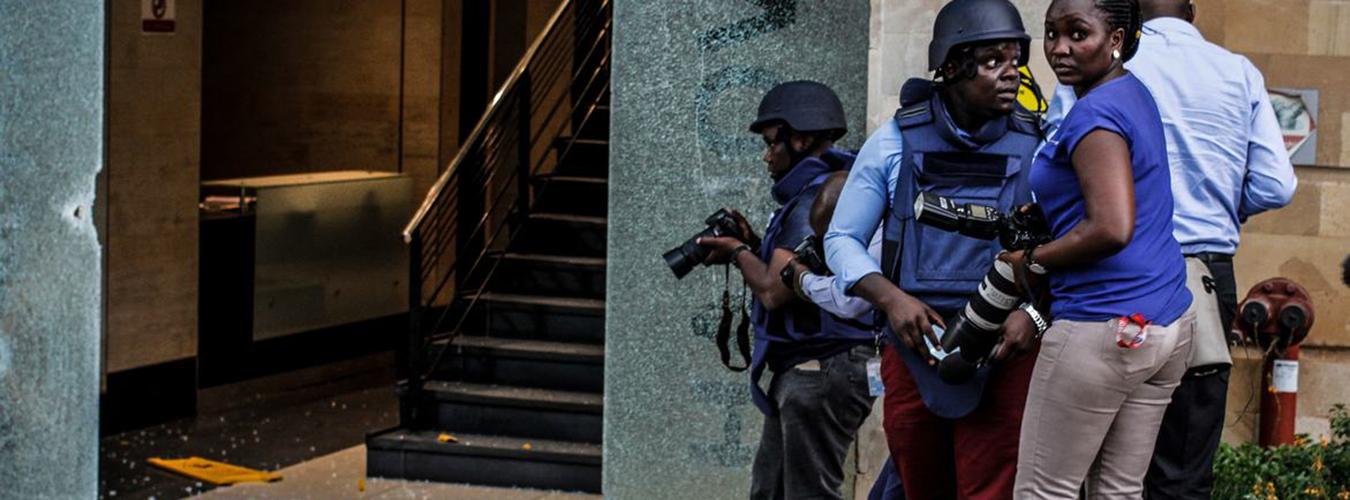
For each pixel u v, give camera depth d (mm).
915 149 3957
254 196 10516
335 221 11117
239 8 12023
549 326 9164
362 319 11398
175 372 9969
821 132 4973
